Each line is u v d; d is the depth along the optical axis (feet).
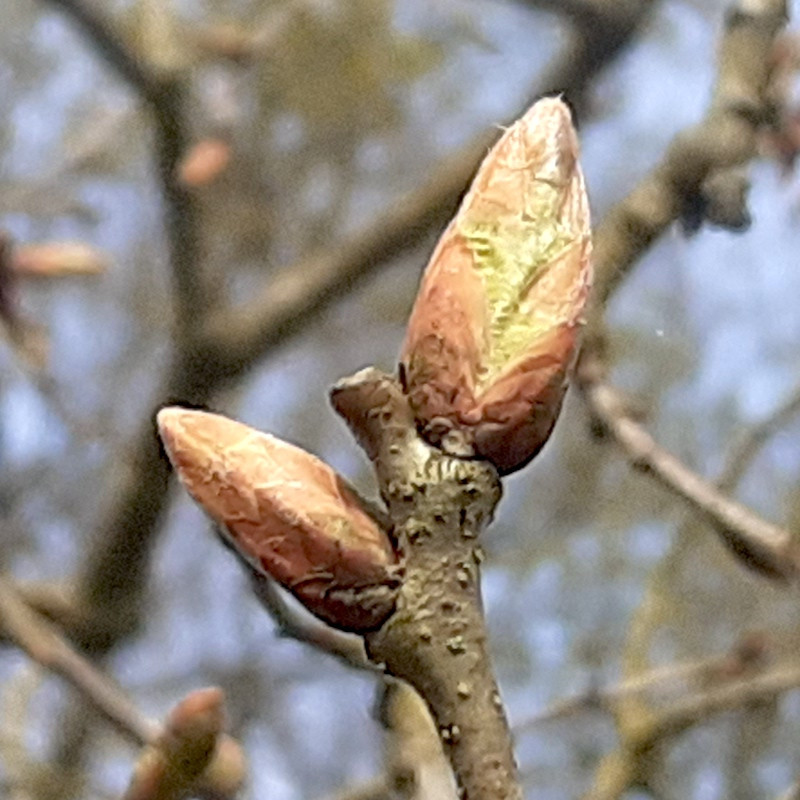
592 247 0.43
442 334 0.43
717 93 0.76
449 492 0.42
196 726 0.56
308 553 0.41
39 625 0.83
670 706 0.99
